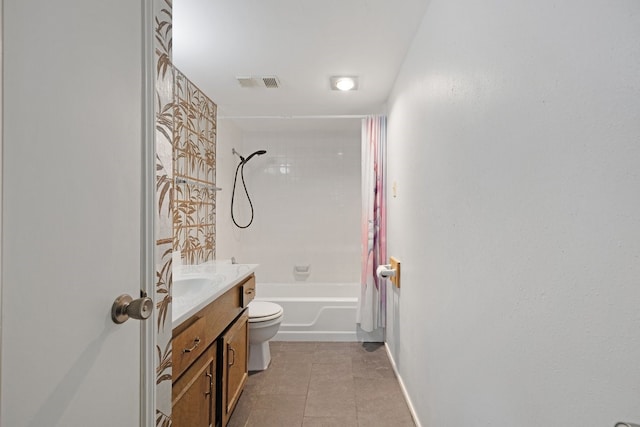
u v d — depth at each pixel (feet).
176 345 3.67
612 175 1.80
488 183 3.22
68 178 1.93
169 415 3.04
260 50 6.63
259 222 13.15
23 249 1.67
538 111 2.43
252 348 8.09
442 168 4.57
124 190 2.41
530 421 2.55
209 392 4.80
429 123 5.18
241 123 12.00
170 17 3.11
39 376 1.75
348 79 8.01
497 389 3.06
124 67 2.40
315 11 5.37
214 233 9.74
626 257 1.72
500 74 2.98
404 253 7.04
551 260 2.30
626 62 1.71
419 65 5.78
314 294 12.79
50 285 1.82
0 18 1.55
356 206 13.08
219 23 5.71
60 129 1.88
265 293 12.78
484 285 3.32
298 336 10.07
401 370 7.29
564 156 2.16
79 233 2.01
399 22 5.66
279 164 13.16
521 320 2.67
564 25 2.15
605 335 1.85
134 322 2.50
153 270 2.71
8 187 1.60
